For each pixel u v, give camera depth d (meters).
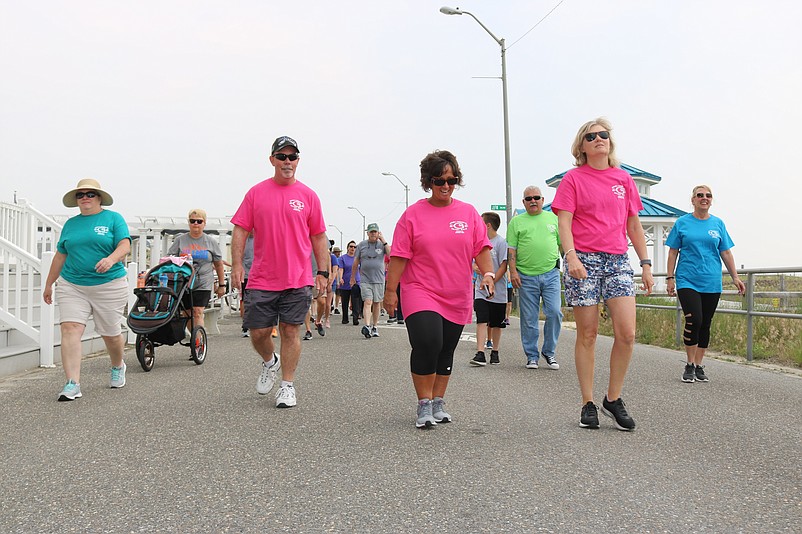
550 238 8.86
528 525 3.28
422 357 5.25
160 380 7.81
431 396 5.39
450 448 4.70
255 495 3.73
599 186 5.40
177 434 5.13
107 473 4.15
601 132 5.43
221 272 10.12
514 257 8.87
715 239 7.71
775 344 10.16
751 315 9.66
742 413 5.92
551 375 8.20
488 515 3.41
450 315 5.42
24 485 3.94
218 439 4.97
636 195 5.54
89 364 9.28
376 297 13.38
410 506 3.54
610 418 5.41
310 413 5.90
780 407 6.19
